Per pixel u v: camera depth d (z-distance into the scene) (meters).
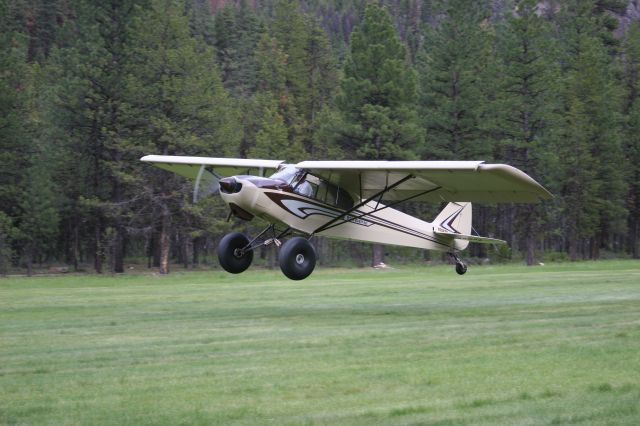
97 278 37.88
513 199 16.83
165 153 50.16
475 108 60.19
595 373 9.54
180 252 72.31
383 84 54.88
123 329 14.09
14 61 48.88
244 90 85.44
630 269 38.22
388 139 54.75
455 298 20.53
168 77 49.81
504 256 68.94
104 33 52.84
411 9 168.25
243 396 8.64
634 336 12.23
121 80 50.97
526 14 58.22
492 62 64.38
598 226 68.38
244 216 16.70
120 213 50.19
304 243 16.86
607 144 64.12
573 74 66.62
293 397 8.58
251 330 13.77
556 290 22.67
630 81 75.25
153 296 22.59
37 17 97.94
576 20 73.94
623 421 7.54
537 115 58.84
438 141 60.88
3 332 13.75
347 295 22.20
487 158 60.62
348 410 8.05
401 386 9.03
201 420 7.72
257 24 98.88
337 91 77.12
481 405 8.20
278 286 27.23
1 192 50.22
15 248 61.53
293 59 75.69
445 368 9.95
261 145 58.72
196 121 50.62
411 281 29.27
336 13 170.62
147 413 8.00
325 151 64.69
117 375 9.77
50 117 53.22
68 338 12.93
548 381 9.17
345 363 10.39
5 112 48.31
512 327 13.70
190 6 107.19
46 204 53.59
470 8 60.19
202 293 23.78
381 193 16.81
